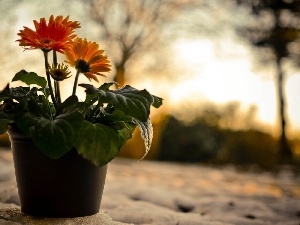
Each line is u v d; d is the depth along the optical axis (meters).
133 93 1.85
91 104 1.86
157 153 11.65
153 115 11.25
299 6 12.62
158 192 3.78
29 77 1.99
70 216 1.91
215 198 4.00
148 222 2.54
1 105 1.93
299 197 4.80
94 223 1.90
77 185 1.89
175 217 2.67
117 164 8.19
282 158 12.89
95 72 1.87
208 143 12.00
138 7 12.05
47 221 1.85
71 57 1.88
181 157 11.79
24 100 1.83
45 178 1.86
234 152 12.27
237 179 7.27
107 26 11.89
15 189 3.04
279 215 3.28
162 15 12.23
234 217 2.99
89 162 1.89
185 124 12.07
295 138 13.55
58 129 1.70
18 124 1.72
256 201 3.92
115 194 3.49
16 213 1.95
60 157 1.83
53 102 1.91
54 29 1.82
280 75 13.31
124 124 1.92
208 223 2.57
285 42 13.03
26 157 1.88
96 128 1.81
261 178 7.95
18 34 1.81
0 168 4.27
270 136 12.97
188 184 5.61
